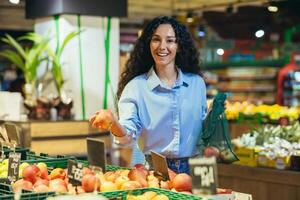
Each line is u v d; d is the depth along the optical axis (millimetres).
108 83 8250
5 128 4164
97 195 2424
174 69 3703
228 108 8016
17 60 7875
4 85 12594
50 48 7949
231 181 5539
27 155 4086
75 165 2854
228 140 3662
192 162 2482
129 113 3518
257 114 7664
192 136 3672
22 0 10891
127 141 3330
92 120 3020
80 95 8008
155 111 3582
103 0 8031
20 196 2545
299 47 13367
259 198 5289
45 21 8336
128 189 2760
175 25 3668
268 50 13750
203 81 3805
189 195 2643
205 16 13320
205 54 13742
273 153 5262
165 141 3617
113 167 3490
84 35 8039
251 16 12922
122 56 8633
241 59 14086
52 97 7402
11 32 12906
